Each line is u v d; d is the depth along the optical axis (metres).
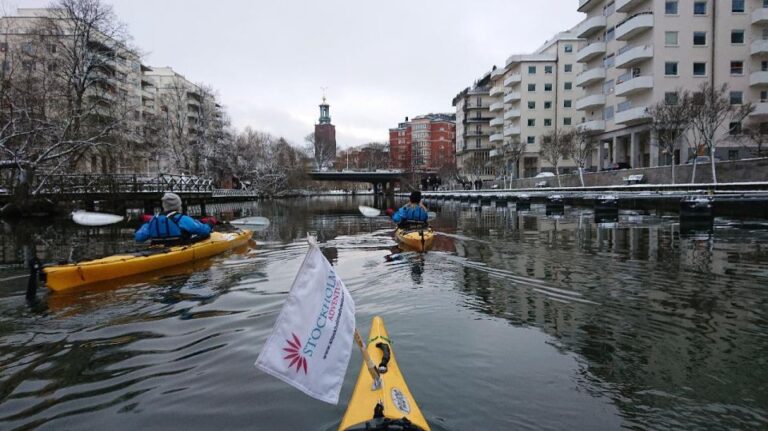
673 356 4.93
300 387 2.71
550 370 4.63
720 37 39.47
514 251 11.81
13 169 26.08
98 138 27.33
